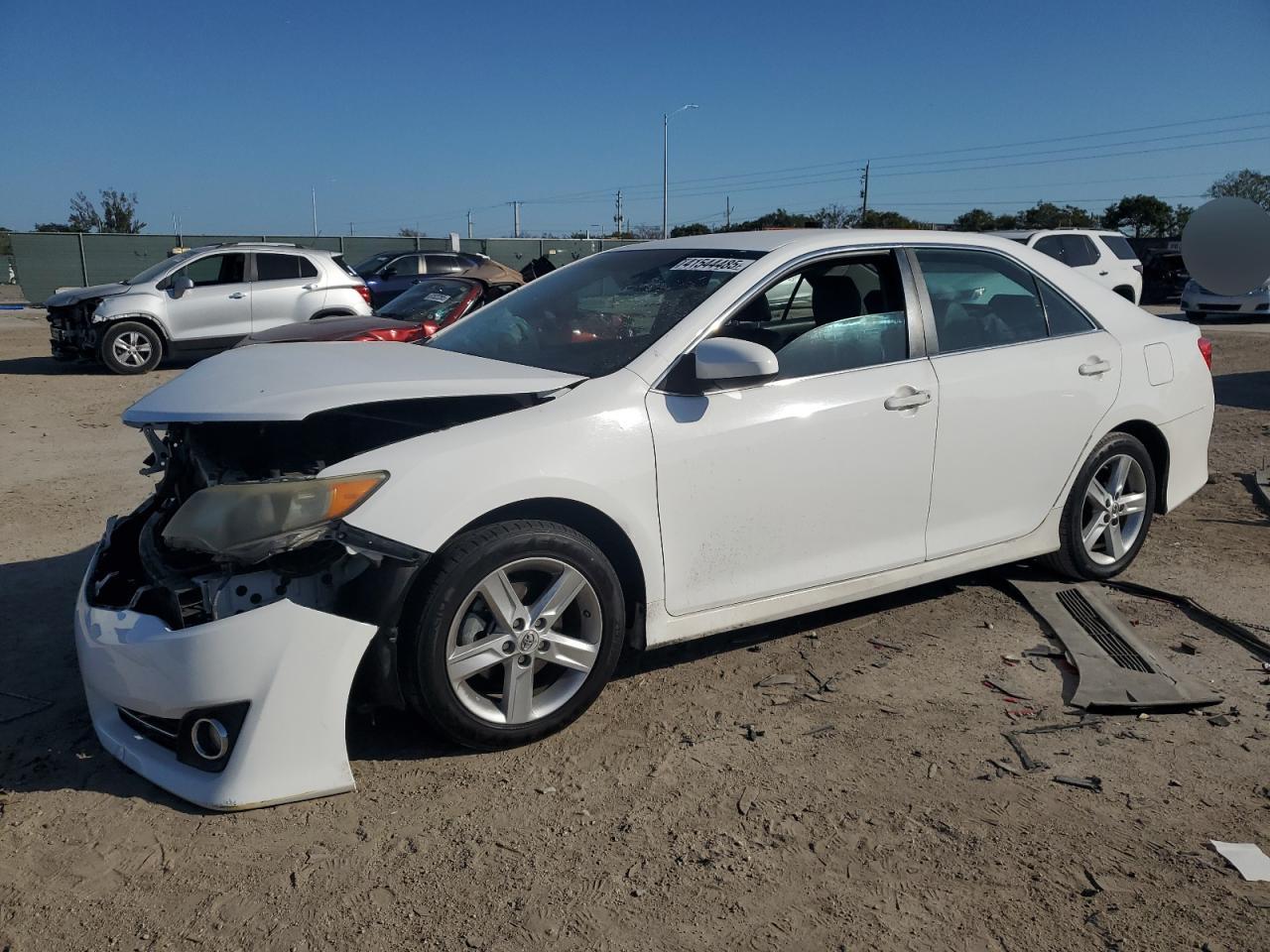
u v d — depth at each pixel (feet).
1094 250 56.34
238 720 9.32
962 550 13.79
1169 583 15.83
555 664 10.85
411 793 9.80
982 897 8.30
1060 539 15.03
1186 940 7.79
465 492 9.84
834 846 9.00
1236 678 12.46
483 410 11.02
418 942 7.77
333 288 49.67
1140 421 15.53
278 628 9.23
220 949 7.68
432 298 34.12
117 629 9.67
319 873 8.59
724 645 13.47
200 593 9.56
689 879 8.54
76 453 26.99
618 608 10.94
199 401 10.30
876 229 13.96
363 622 9.55
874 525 12.82
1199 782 10.07
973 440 13.47
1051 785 10.01
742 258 12.65
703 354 10.94
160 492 12.26
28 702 11.74
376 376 10.72
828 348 12.53
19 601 15.11
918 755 10.61
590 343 12.15
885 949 7.72
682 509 11.27
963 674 12.57
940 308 13.56
